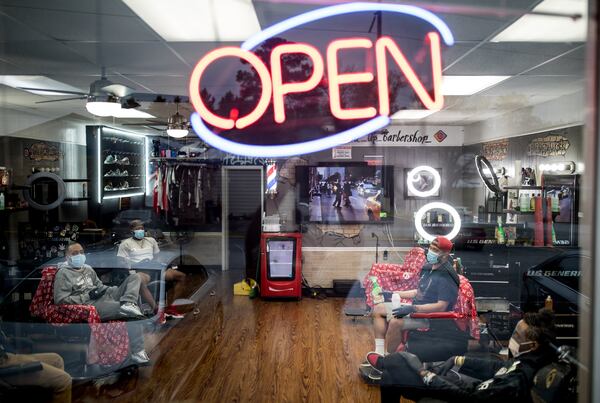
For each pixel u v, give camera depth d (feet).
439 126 17.52
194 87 8.36
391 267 15.64
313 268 20.77
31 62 14.16
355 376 12.62
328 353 14.29
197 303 19.36
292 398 11.42
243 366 13.30
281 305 19.72
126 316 13.16
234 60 8.30
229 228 21.34
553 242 12.62
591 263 5.05
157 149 20.72
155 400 11.23
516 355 8.45
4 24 11.46
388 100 7.92
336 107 7.97
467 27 10.68
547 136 15.44
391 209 17.95
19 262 15.83
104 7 10.37
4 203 18.51
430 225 17.10
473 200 17.48
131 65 14.15
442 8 9.52
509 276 13.52
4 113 19.22
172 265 20.16
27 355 10.64
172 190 20.83
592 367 5.07
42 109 20.42
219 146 8.32
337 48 7.86
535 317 8.27
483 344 11.48
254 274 21.53
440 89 8.21
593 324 5.04
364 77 7.90
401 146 17.52
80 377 11.93
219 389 11.85
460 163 17.49
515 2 9.18
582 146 5.38
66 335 12.25
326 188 18.28
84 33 11.84
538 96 16.11
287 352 14.39
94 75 15.49
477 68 13.80
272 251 20.52
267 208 20.03
